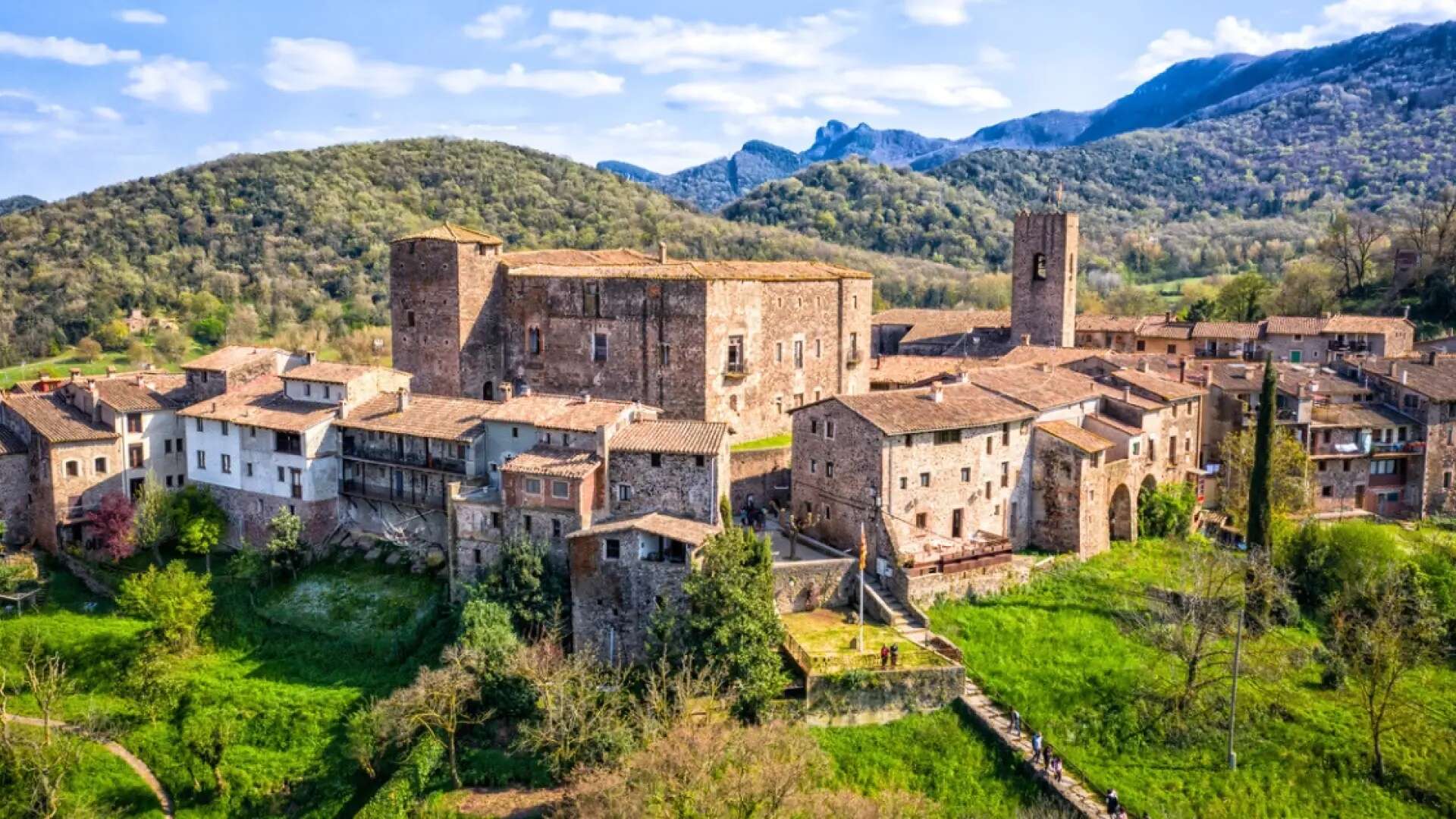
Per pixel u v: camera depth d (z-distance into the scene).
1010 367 99.50
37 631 80.31
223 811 66.25
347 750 66.81
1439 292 150.38
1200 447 102.75
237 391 94.62
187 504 89.00
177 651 76.44
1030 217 147.25
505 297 104.00
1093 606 78.25
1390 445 102.31
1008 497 85.62
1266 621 77.81
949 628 73.88
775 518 90.56
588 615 71.12
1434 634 74.06
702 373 94.69
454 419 83.06
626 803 54.09
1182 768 65.19
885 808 54.69
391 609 77.44
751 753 57.06
